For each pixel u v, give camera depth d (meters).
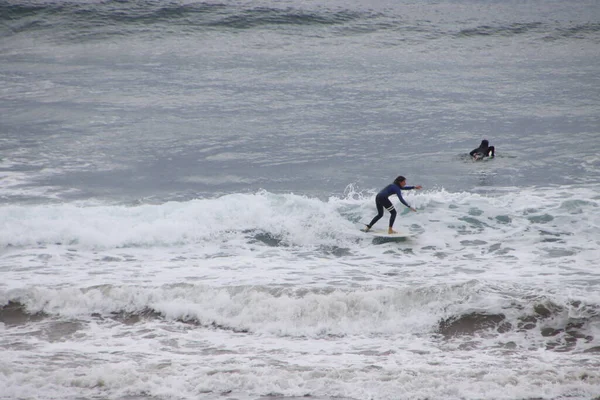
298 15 152.62
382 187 66.06
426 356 32.69
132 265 47.09
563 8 171.12
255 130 86.88
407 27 150.25
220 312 38.59
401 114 94.56
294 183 67.50
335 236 53.38
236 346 34.41
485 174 69.50
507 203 58.59
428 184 66.56
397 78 115.31
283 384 28.69
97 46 135.00
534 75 118.38
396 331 36.47
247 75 115.88
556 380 28.73
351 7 161.25
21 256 48.59
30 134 84.06
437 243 51.62
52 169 71.25
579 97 103.50
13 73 116.38
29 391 27.94
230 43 137.88
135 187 66.00
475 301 38.25
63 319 38.12
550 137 83.50
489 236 52.56
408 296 38.72
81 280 43.22
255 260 48.50
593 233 51.91
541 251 49.03
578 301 37.88
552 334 35.34
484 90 108.00
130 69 119.25
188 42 138.12
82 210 56.16
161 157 76.25
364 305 38.22
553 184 65.25
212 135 84.69
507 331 35.78
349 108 97.31
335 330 36.69
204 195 64.00
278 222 55.06
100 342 34.91
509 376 29.05
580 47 141.12
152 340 35.28
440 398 27.36
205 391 28.25
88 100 100.19
